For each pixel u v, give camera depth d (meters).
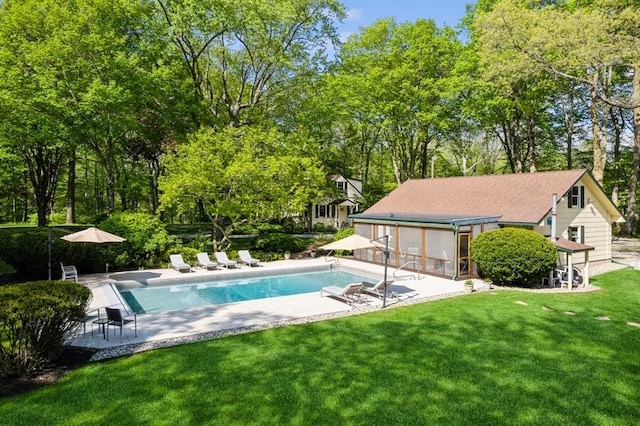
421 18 30.72
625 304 13.26
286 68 28.33
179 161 21.97
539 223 17.98
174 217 49.06
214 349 9.05
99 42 20.45
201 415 6.17
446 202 23.92
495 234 16.67
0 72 19.28
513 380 7.39
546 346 9.19
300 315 12.25
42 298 7.70
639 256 24.64
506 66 21.38
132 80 22.16
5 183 37.16
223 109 30.19
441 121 30.75
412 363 8.20
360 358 8.47
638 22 17.98
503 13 20.55
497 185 22.83
